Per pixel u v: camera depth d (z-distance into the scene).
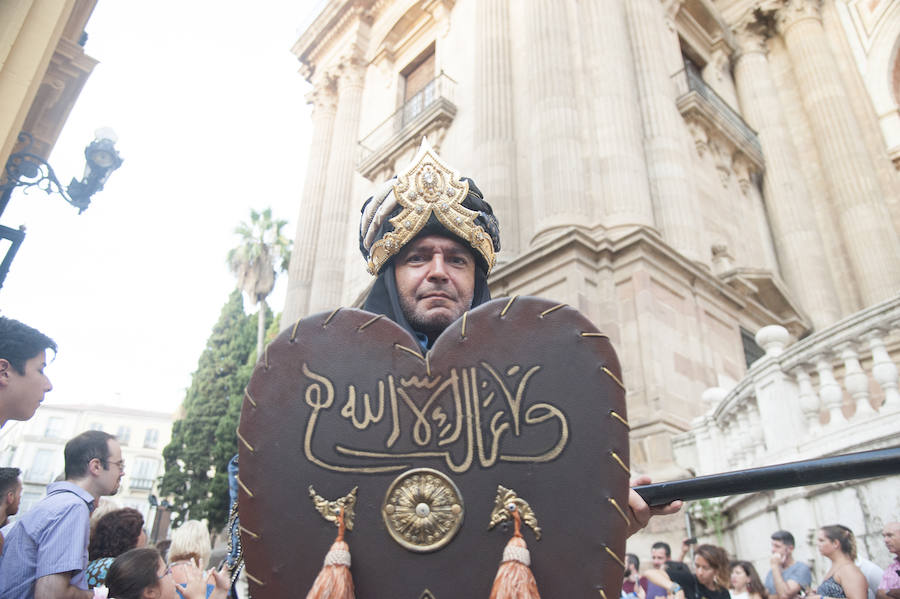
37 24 4.48
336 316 0.94
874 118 17.45
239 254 30.92
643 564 7.56
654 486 1.01
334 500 0.86
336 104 21.39
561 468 0.84
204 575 3.31
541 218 11.33
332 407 0.90
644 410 9.38
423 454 0.87
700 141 15.05
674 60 16.14
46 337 2.79
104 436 3.05
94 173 6.09
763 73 18.97
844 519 5.02
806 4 19.09
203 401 29.88
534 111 12.40
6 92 4.18
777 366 6.21
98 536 3.30
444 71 16.56
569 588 0.80
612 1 13.81
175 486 27.83
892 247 15.58
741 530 6.87
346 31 21.70
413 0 18.91
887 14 18.23
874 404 7.03
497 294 10.99
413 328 1.35
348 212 18.47
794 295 15.98
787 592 4.59
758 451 6.63
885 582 3.85
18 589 2.36
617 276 10.48
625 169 11.62
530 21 13.46
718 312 11.84
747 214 16.14
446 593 0.81
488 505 0.84
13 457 53.34
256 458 0.89
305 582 0.84
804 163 17.62
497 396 0.88
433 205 1.39
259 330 30.70
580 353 0.88
